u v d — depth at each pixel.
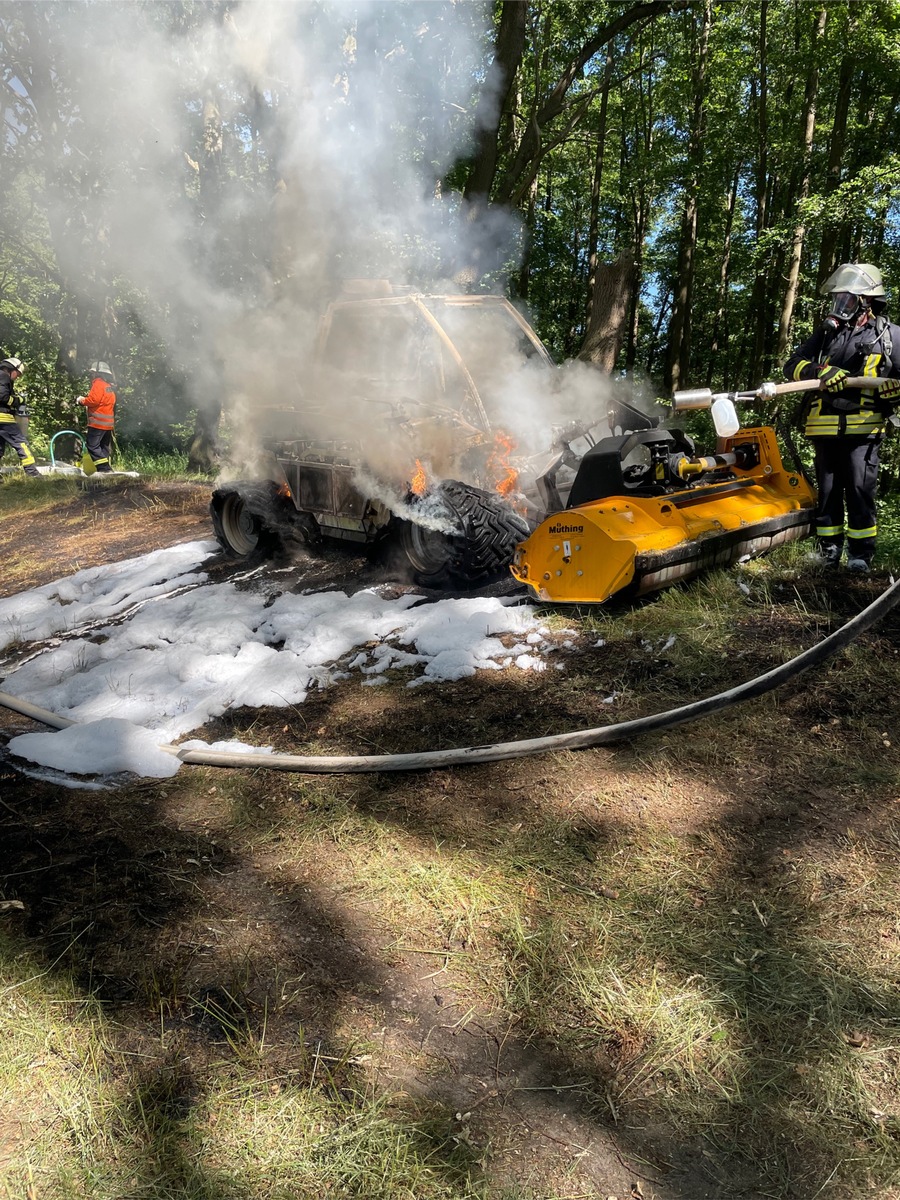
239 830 3.18
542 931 2.58
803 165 15.20
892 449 12.66
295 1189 1.89
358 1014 2.35
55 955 2.57
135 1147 2.00
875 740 3.36
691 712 3.36
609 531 4.23
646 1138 2.01
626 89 21.11
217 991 2.43
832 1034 2.21
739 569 4.91
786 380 4.86
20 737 3.94
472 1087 2.14
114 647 5.27
